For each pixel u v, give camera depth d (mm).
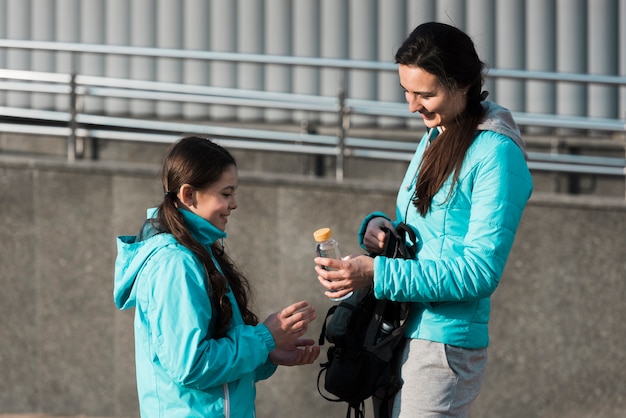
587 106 7875
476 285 2943
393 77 8117
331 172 7676
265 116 8266
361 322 3219
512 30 7914
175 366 2863
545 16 7875
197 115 8344
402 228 3158
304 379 6199
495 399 6020
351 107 7148
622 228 5883
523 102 7941
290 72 8242
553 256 5949
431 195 3082
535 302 5969
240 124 8234
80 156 7895
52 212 6402
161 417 2977
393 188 6066
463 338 3100
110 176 6344
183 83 8375
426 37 2947
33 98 8516
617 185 7469
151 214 3129
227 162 3072
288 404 6230
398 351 3209
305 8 8219
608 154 7680
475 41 7949
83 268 6387
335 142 7262
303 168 7711
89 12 8445
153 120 8375
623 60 7805
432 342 3105
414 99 3023
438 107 2998
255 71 8297
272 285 6203
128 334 6367
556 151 7734
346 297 3279
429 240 3105
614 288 5906
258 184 6188
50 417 6434
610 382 5918
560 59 7875
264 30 8273
